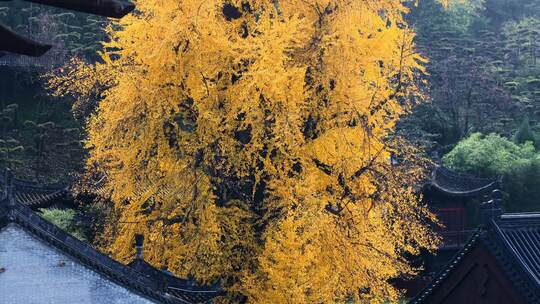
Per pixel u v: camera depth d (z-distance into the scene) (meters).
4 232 18.52
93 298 19.16
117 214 26.55
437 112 66.38
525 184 55.75
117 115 22.98
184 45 22.12
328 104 22.55
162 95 22.34
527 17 97.06
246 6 23.67
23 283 18.62
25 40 8.66
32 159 53.47
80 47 58.16
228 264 22.14
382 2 23.19
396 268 26.77
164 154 22.81
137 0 23.36
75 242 19.08
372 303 24.03
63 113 58.16
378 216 24.39
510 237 22.30
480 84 67.69
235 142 22.05
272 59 21.25
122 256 24.55
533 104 71.69
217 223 21.94
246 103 21.41
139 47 22.81
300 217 21.89
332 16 22.69
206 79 22.22
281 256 21.22
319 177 22.81
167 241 23.14
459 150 57.66
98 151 24.05
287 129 21.14
